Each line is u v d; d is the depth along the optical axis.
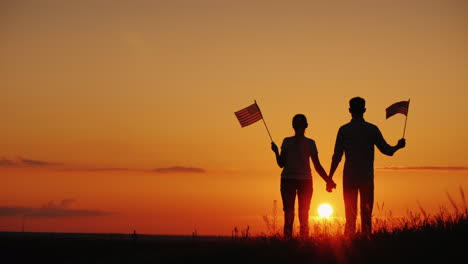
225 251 14.35
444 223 14.22
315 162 17.12
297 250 13.81
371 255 13.12
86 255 15.72
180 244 15.79
